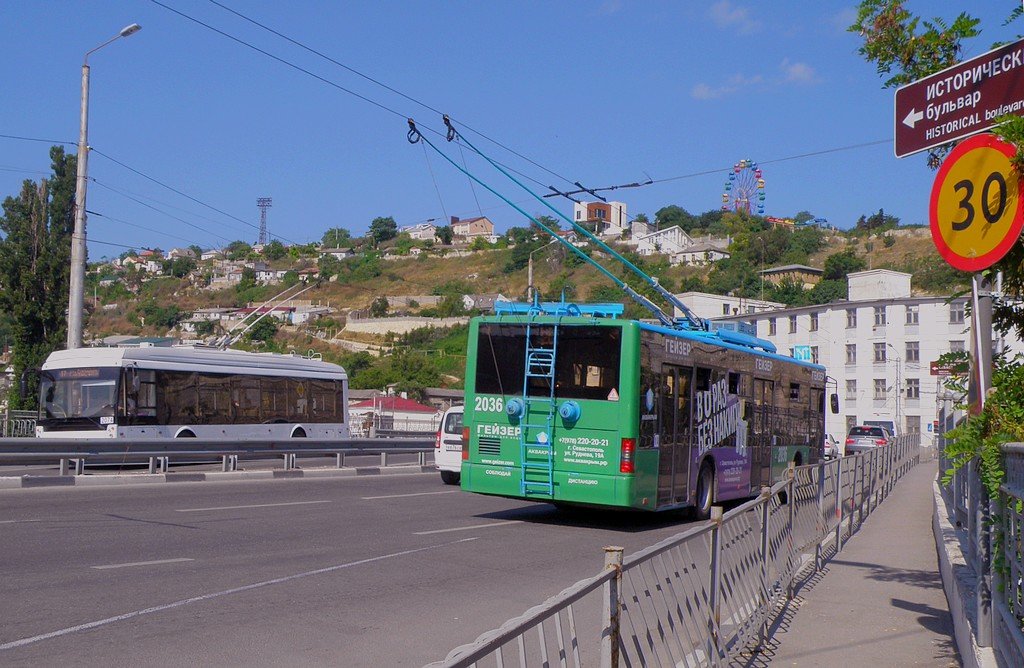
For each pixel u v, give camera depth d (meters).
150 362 23.84
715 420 16.52
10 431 29.02
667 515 16.69
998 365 6.05
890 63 7.23
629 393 13.55
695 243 118.31
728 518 6.51
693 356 15.66
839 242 117.94
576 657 3.78
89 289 104.88
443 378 67.44
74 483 18.36
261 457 22.98
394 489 20.05
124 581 8.84
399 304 94.75
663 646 4.76
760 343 20.08
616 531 14.20
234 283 110.62
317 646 6.87
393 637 7.21
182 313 92.00
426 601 8.56
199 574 9.34
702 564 5.77
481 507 16.89
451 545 12.03
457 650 2.97
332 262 117.81
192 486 18.98
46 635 6.80
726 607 6.34
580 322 13.91
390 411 48.66
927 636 8.01
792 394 21.05
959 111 5.79
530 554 11.55
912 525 16.81
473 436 14.53
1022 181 5.24
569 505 14.59
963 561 8.54
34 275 36.81
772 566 8.31
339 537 12.33
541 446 14.00
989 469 5.20
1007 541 4.99
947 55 6.99
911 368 57.62
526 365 14.18
